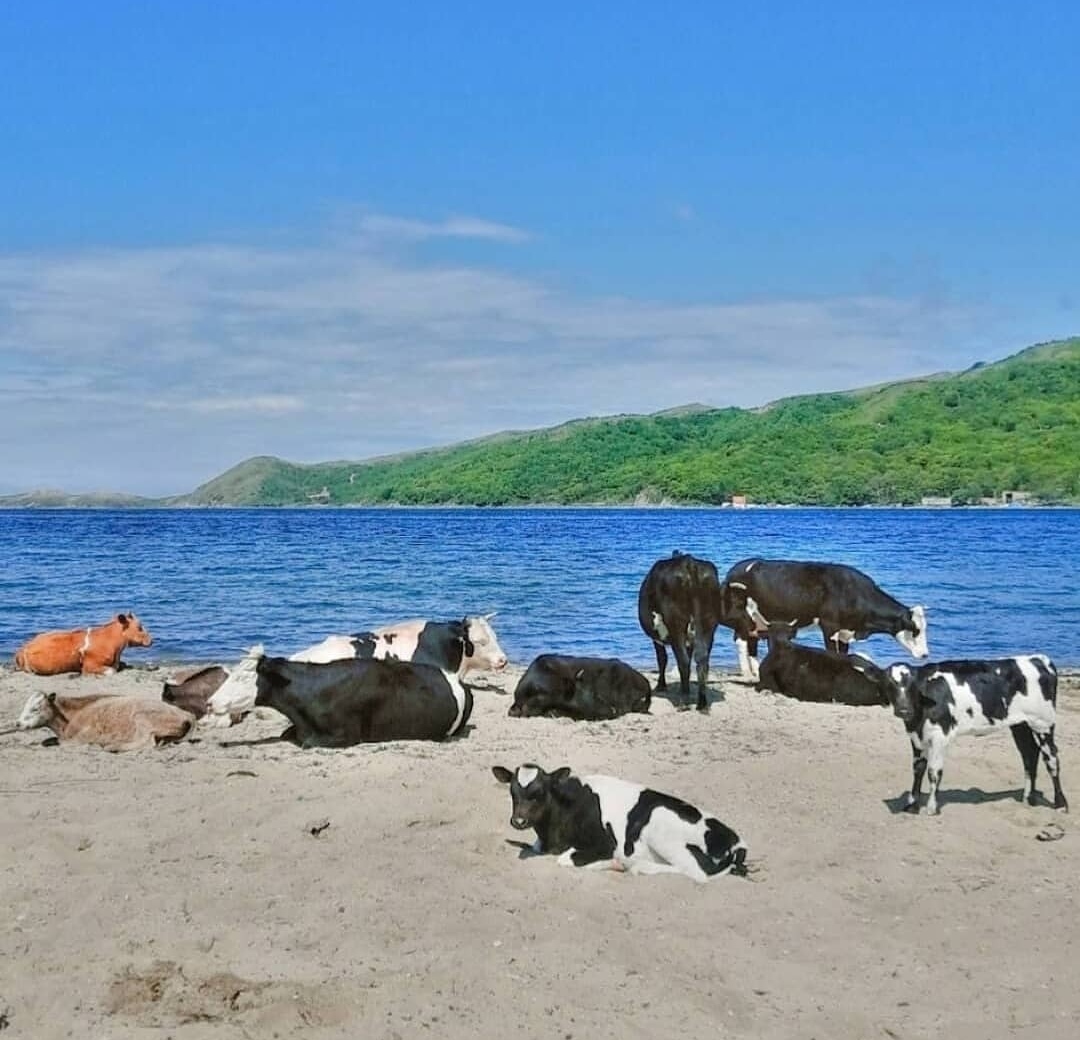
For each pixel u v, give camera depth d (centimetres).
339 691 1402
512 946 809
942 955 810
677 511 19675
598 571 5000
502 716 1603
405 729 1416
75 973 761
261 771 1259
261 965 775
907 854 1010
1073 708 1750
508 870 962
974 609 3428
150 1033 685
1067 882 948
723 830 953
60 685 1955
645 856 968
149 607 3481
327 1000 726
